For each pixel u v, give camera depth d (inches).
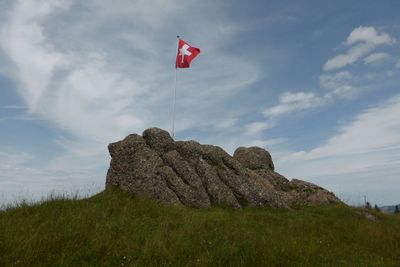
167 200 923.4
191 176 1005.2
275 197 1073.5
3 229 595.2
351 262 624.1
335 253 667.4
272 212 1003.3
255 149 1421.0
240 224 772.6
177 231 650.2
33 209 749.3
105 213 730.2
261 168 1353.3
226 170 1096.8
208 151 1128.2
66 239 562.3
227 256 552.1
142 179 955.3
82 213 708.0
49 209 741.3
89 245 558.9
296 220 887.1
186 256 558.3
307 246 655.8
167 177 976.9
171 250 562.6
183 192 959.0
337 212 1055.6
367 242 761.0
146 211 797.9
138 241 606.5
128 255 543.8
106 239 581.6
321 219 917.2
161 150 1078.4
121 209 778.8
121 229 644.7
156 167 983.0
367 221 959.0
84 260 524.7
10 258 501.7
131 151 1000.9
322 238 748.6
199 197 962.1
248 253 566.3
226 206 984.3
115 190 959.6
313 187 1282.0
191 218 751.1
